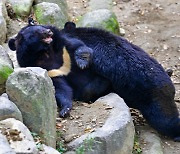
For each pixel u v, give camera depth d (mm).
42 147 8328
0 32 13031
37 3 15859
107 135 9266
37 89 8711
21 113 8781
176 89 13156
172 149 10727
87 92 11281
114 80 11195
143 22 16984
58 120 10141
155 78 11016
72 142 9305
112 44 11367
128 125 9742
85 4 17906
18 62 11352
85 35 11641
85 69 11289
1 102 8500
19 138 7926
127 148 9734
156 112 10938
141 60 11180
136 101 11164
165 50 15328
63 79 11148
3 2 14445
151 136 10844
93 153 9156
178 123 10922
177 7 17906
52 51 11281
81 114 10312
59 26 14992
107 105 10414
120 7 17953
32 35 10953
